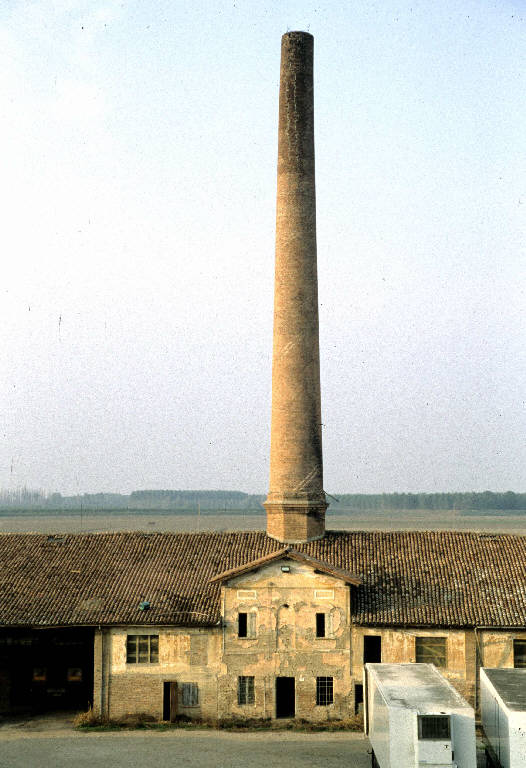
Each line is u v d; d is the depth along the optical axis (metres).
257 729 45.94
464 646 46.03
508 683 38.44
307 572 47.31
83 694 50.44
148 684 47.28
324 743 43.41
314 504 55.25
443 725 34.22
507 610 46.34
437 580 49.03
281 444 56.81
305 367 57.47
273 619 47.25
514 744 34.06
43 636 48.75
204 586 49.53
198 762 40.56
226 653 47.16
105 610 47.59
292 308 57.72
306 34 59.34
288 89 58.81
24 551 53.44
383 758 36.12
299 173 58.44
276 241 58.69
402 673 40.12
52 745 43.34
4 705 49.88
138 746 43.06
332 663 46.84
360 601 47.81
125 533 55.81
